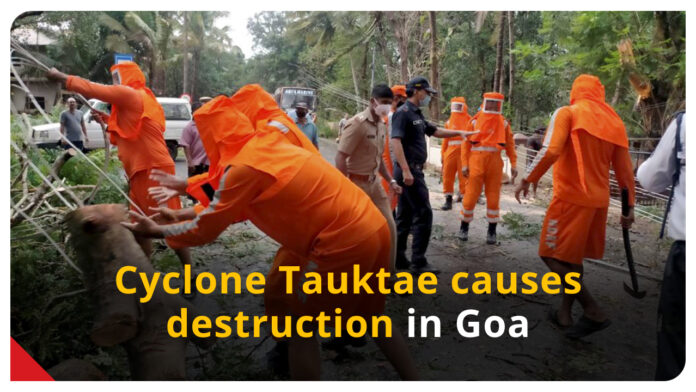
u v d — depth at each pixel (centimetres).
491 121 684
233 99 314
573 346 407
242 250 632
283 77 4903
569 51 1313
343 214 287
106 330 300
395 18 2233
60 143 1233
